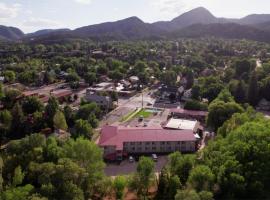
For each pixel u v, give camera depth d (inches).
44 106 7672.2
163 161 5472.4
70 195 3476.9
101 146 5467.5
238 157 4254.4
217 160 4271.7
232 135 4849.9
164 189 4094.5
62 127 6348.4
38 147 4456.2
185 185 4060.0
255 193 3944.4
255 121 5664.4
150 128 6176.2
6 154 4648.1
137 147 5782.5
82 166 4045.3
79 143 4170.8
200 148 6058.1
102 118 7775.6
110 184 4062.5
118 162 5408.5
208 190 3794.3
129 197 4229.8
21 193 3385.8
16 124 6461.6
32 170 4023.1
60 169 3627.0
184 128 6520.7
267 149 4239.7
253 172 3981.3
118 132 5876.0
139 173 4018.2
